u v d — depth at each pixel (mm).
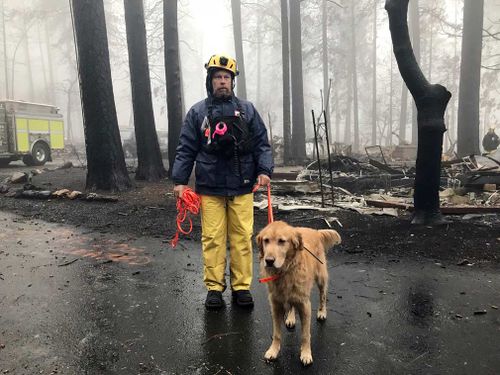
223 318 3771
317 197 9758
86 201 9414
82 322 3697
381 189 10766
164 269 5105
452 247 5543
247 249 4023
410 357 3070
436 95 6250
